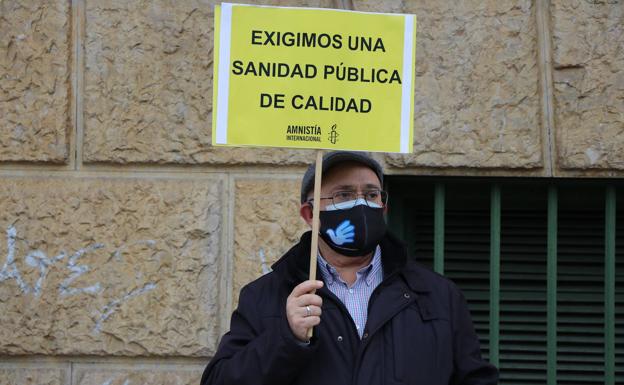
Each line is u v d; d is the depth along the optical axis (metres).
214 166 4.04
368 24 2.86
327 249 2.93
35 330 3.98
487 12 3.97
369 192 2.88
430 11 3.99
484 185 4.14
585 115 3.91
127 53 4.05
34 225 4.01
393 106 2.86
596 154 3.89
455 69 3.96
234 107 2.83
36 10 4.07
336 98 2.85
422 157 3.93
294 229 3.98
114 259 4.00
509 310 4.21
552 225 4.05
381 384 2.70
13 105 4.05
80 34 4.08
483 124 3.94
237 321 2.91
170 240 3.99
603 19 3.93
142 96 4.04
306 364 2.70
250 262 3.98
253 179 4.03
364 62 2.86
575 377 4.18
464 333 2.89
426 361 2.76
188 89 4.03
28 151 4.04
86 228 4.01
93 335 3.98
